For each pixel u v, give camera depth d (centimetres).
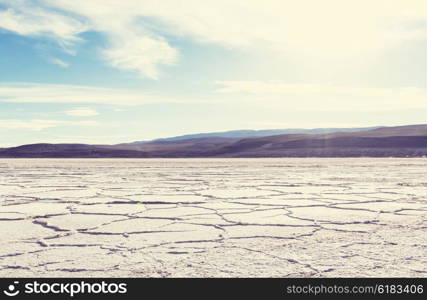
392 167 1898
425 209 533
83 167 2044
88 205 579
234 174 1363
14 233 381
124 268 274
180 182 1012
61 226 416
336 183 963
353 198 655
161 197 673
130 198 661
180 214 494
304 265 279
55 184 963
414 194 711
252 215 486
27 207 560
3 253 309
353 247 327
